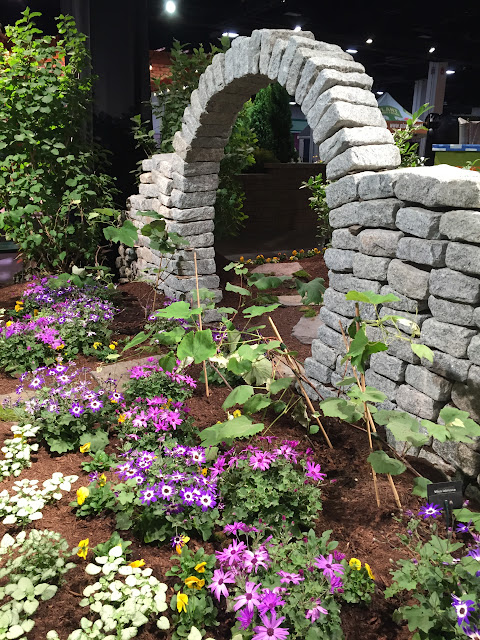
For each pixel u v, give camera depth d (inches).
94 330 189.8
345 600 81.8
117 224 293.3
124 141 314.2
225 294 253.0
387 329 121.7
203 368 151.5
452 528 92.7
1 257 377.4
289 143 458.9
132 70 307.7
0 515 98.3
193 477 96.7
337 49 147.0
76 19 290.8
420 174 110.5
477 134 267.3
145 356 175.3
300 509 96.3
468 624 67.2
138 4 300.0
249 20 473.4
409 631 77.8
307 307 230.5
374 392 97.6
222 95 185.3
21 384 144.5
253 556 79.7
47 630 76.6
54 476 105.6
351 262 133.5
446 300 107.7
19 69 251.0
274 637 68.2
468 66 627.5
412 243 113.1
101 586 81.5
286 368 159.9
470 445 104.3
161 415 120.2
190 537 94.4
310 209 422.0
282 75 147.3
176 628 78.0
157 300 239.3
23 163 264.7
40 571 84.2
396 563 85.7
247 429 96.8
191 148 207.3
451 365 107.0
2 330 180.7
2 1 359.6
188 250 223.9
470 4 450.9
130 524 95.9
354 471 113.8
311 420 131.3
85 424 122.7
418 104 697.6
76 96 271.9
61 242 267.7
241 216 316.2
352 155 128.3
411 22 497.0
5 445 122.2
